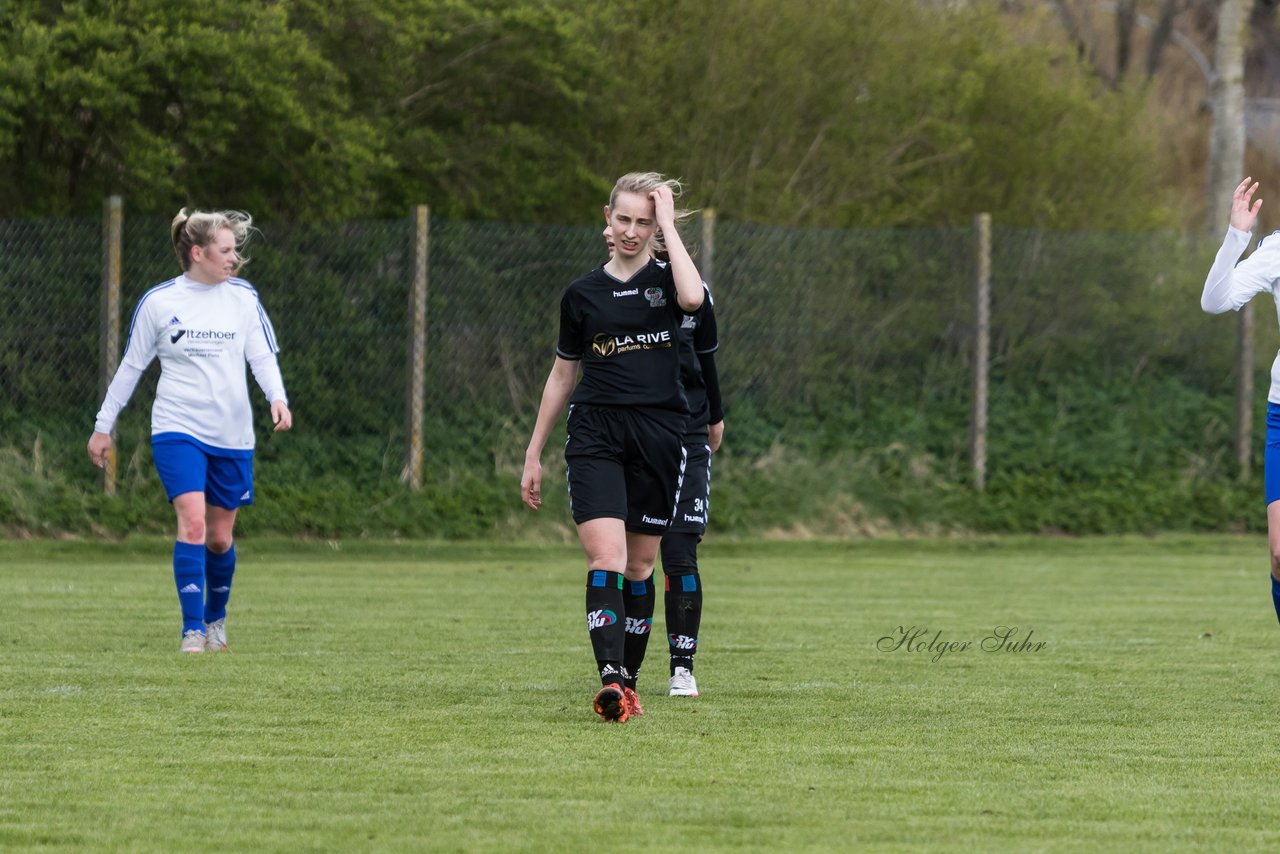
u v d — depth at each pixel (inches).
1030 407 2342.5
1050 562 1983.3
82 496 1972.2
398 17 2364.7
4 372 2010.3
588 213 2571.4
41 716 785.6
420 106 2514.8
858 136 2778.1
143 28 2102.6
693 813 585.0
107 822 565.0
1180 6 5211.6
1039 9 3462.1
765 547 2091.5
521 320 2158.0
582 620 1284.4
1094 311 2373.3
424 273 2068.2
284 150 2201.0
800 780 646.5
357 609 1360.7
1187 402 2395.4
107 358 1989.4
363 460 2080.5
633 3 2669.8
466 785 629.9
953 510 2247.8
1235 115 3184.1
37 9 2133.4
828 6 2728.8
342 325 2089.1
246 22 2166.6
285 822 565.9
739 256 2210.9
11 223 2022.6
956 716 817.5
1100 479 2331.4
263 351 1104.2
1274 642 1185.4
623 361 792.3
